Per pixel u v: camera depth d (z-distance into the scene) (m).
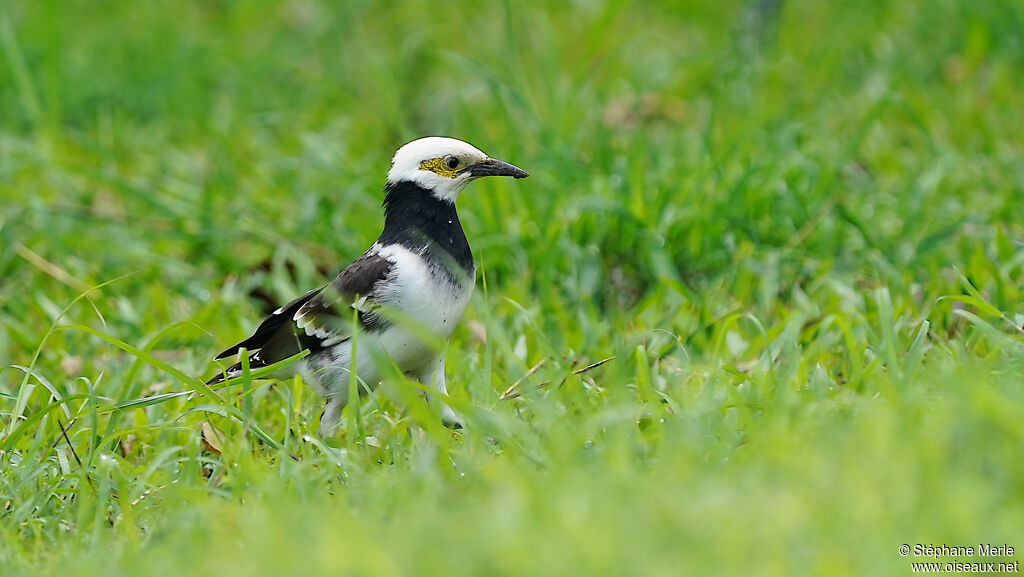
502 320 11.54
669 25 19.34
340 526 6.83
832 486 6.67
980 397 7.06
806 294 11.79
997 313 9.37
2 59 17.55
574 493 6.83
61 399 8.89
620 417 7.96
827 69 16.69
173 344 11.77
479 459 8.05
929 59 16.55
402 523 6.96
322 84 16.72
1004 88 15.60
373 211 13.78
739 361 10.53
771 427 7.72
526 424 8.72
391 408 10.15
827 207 12.76
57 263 13.36
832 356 10.25
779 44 17.78
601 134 14.21
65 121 17.44
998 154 14.12
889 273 11.39
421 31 18.64
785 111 15.65
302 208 13.68
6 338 11.55
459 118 16.27
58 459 8.88
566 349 10.87
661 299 11.63
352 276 9.72
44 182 15.05
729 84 16.12
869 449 7.04
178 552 7.22
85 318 12.21
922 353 8.86
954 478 6.66
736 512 6.49
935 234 11.87
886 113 15.41
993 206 12.76
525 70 18.05
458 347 10.70
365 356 9.62
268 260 13.22
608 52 17.67
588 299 11.68
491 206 12.82
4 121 17.16
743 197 12.55
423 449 8.65
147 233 13.74
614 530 6.34
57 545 7.86
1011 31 16.25
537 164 13.61
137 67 18.27
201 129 17.06
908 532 6.29
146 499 8.48
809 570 5.96
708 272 12.36
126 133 16.92
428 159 9.80
